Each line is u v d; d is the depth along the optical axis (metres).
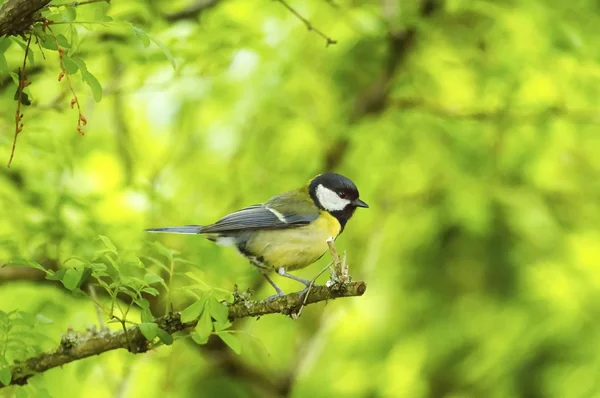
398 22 11.26
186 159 12.88
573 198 13.88
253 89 12.30
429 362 13.84
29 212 8.68
